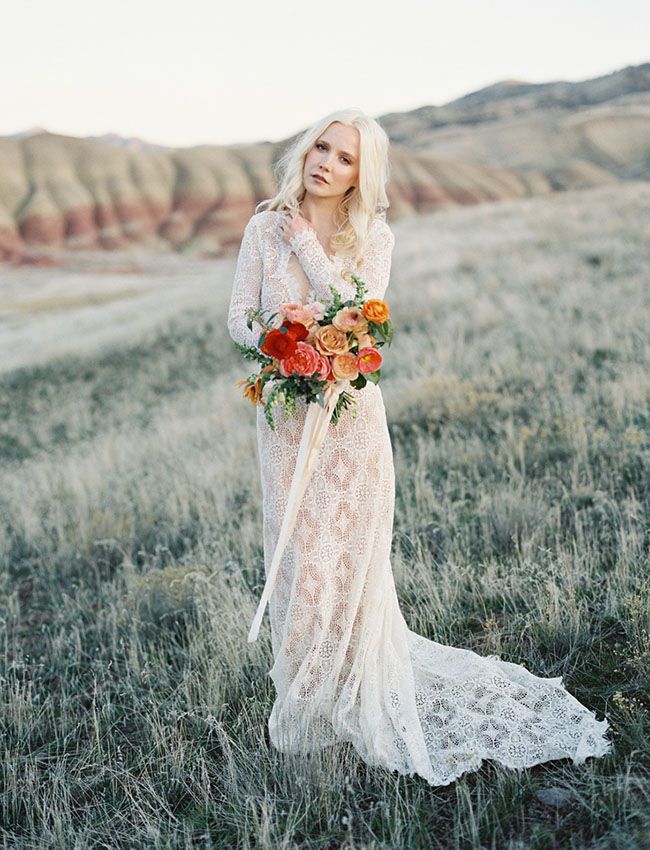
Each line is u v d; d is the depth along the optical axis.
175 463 8.14
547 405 7.04
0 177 109.81
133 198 109.44
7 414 15.05
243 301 3.31
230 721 3.64
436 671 3.56
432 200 108.12
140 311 28.27
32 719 3.80
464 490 5.75
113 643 4.40
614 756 2.98
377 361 2.90
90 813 3.15
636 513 4.88
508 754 3.10
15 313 41.41
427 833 2.76
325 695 3.30
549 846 2.64
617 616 3.78
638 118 144.12
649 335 8.95
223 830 2.96
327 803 2.93
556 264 15.38
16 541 6.79
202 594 4.73
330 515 3.23
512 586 4.27
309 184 3.30
